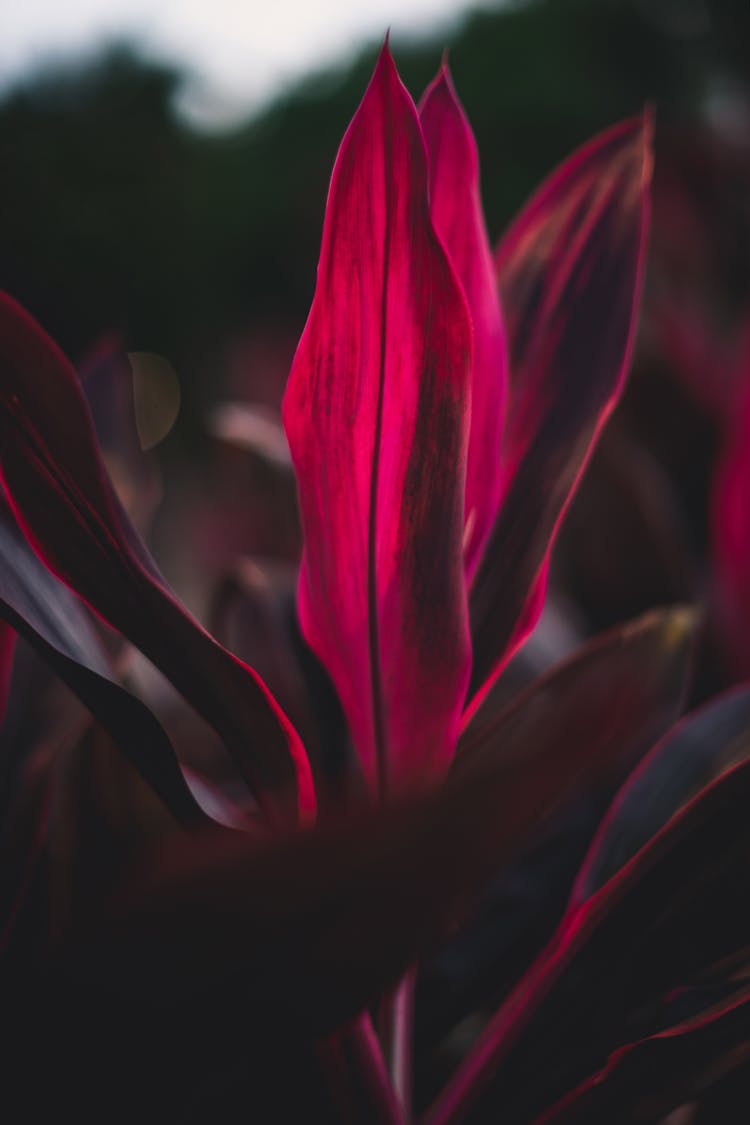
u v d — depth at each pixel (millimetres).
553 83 8930
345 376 548
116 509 565
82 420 545
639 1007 637
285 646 885
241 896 459
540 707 707
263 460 1047
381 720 598
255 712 577
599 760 590
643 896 633
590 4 8148
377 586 573
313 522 573
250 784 605
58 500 567
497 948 799
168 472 3291
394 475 555
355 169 524
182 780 584
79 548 575
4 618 589
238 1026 508
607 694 697
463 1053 829
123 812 752
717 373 1605
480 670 656
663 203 2123
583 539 1167
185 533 2201
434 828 432
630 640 748
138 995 494
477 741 693
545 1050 641
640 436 1541
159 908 467
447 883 451
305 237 3701
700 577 1360
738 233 2107
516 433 682
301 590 600
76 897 700
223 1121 550
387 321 536
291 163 8703
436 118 617
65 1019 502
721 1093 743
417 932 474
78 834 746
